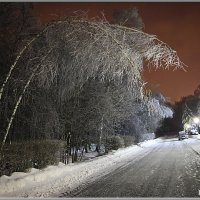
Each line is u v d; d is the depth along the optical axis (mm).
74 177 17781
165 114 48031
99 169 21578
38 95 18656
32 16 19453
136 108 33656
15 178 14297
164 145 51688
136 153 36375
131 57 13984
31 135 19922
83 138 26000
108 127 28234
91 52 14367
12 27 19359
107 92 24406
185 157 27391
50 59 14961
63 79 17250
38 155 17656
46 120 19594
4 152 14867
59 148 19891
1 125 18594
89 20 14148
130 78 14609
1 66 18516
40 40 15258
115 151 33500
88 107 24234
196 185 13961
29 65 15500
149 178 16719
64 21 14219
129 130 47500
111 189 14195
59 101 19766
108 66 14469
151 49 13969
